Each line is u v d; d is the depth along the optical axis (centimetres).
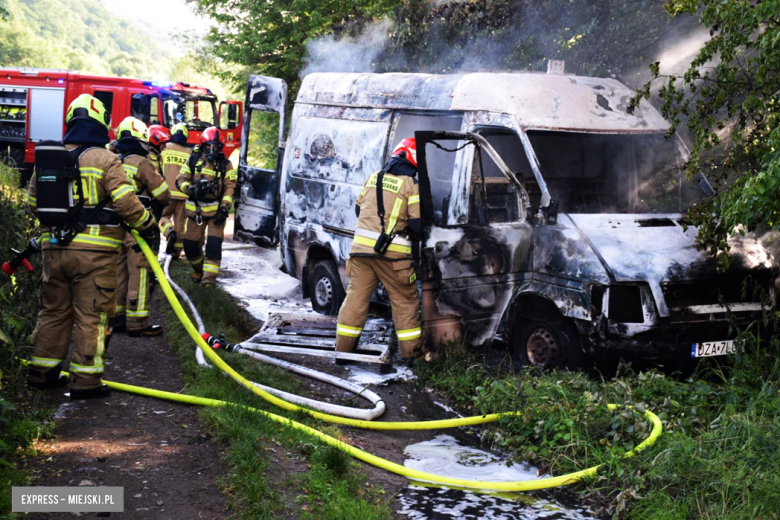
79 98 483
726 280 561
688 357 545
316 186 791
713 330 552
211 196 849
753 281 568
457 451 470
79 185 462
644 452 424
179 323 666
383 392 570
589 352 549
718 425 448
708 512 365
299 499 365
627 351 539
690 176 582
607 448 433
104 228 474
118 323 653
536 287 590
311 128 812
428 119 786
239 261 1109
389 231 578
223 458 400
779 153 469
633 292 543
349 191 739
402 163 584
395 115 714
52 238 465
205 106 1902
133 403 488
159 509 350
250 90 930
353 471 404
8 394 460
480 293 595
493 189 649
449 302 583
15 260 482
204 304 757
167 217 985
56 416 451
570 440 451
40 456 393
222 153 855
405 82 718
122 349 608
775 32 493
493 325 612
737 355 532
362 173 728
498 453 469
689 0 568
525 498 402
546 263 586
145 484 373
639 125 657
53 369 492
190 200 848
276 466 398
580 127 625
